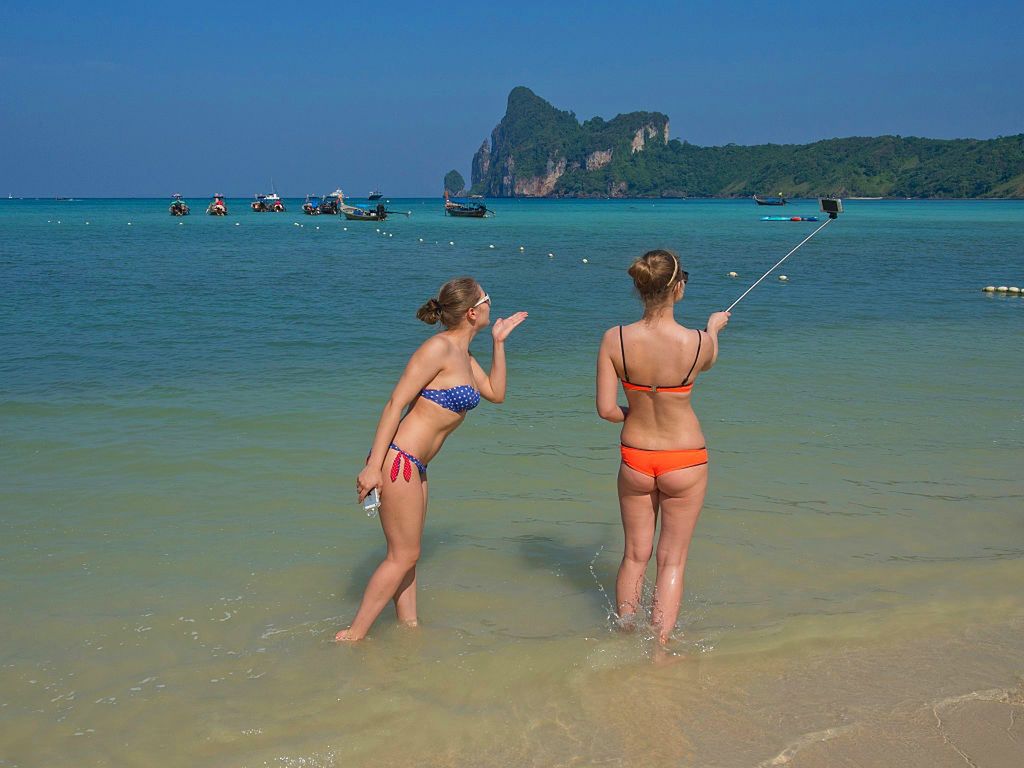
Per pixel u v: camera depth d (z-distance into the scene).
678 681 3.58
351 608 4.27
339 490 5.91
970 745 3.14
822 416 7.92
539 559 4.90
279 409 8.00
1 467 6.23
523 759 3.08
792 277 24.23
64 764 3.05
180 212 82.00
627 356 3.95
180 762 3.07
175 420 7.57
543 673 3.65
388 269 26.91
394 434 3.93
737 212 116.00
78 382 9.08
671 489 3.99
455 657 3.78
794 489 5.97
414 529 3.93
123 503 5.59
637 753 3.11
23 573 4.56
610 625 4.11
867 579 4.58
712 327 4.03
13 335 12.27
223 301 17.22
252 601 4.32
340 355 10.91
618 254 35.47
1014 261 30.33
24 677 3.61
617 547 5.08
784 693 3.49
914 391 8.97
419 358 3.92
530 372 10.07
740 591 4.45
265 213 97.19
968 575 4.61
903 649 3.84
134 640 3.92
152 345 11.55
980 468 6.43
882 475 6.27
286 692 3.51
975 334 13.19
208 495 5.77
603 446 7.03
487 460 6.64
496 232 56.75
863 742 3.16
